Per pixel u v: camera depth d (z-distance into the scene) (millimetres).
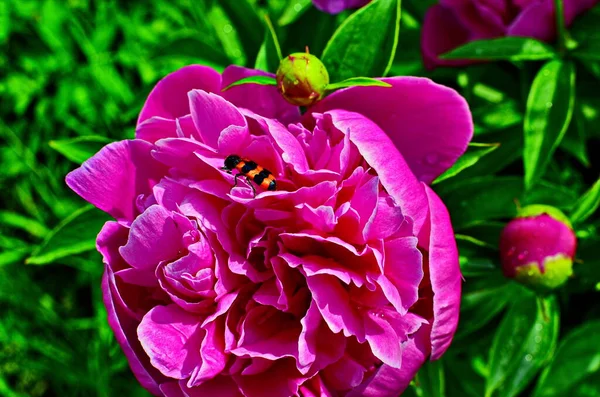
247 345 570
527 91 672
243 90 583
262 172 559
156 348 563
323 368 571
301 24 678
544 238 591
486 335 655
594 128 692
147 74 815
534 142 627
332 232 563
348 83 566
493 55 629
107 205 582
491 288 624
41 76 842
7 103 843
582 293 700
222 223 569
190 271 567
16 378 797
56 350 777
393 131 583
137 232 565
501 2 641
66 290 814
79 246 620
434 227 559
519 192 619
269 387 573
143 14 854
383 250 557
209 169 574
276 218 564
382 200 556
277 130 562
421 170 587
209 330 569
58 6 851
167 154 571
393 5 589
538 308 628
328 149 564
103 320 769
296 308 573
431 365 615
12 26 853
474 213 619
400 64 707
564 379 657
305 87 568
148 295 583
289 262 559
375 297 564
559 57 637
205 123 569
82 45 836
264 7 800
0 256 793
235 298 573
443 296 559
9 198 833
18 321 788
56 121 834
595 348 653
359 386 569
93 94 825
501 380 628
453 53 628
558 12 628
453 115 574
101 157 576
